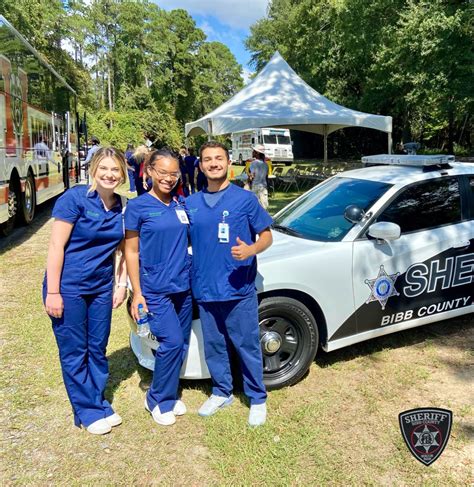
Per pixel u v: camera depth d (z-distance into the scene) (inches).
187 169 470.9
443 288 150.7
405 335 163.5
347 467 100.8
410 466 100.6
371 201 148.5
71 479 99.9
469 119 1137.4
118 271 121.7
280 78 565.0
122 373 145.3
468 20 534.9
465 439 108.1
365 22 886.4
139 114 2073.1
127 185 709.3
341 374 139.5
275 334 128.5
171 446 110.3
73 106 660.7
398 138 1344.7
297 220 160.1
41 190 441.7
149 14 2207.2
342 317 136.3
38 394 133.6
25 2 1272.1
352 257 135.7
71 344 110.8
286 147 1262.3
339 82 1208.2
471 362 143.9
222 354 120.0
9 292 222.5
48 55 1423.5
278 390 131.0
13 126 341.1
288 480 97.5
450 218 153.8
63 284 106.1
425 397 126.1
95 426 115.0
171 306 115.0
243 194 110.7
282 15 1617.9
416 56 639.8
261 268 125.2
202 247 111.9
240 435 112.1
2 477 100.6
